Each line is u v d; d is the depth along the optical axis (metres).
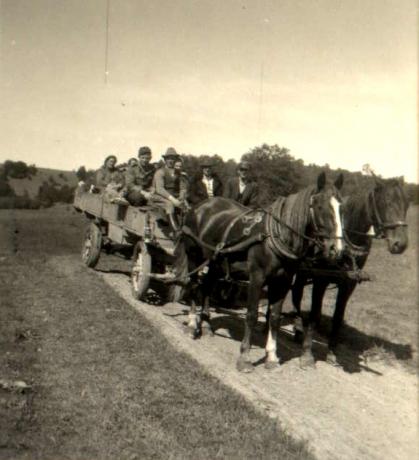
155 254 9.12
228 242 6.89
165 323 8.05
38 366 5.69
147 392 5.38
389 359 7.66
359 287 13.40
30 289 9.02
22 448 4.13
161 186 9.14
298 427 5.28
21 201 32.72
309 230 6.00
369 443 5.19
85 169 18.50
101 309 8.13
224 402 5.39
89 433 4.46
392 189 6.30
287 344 7.92
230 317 9.12
